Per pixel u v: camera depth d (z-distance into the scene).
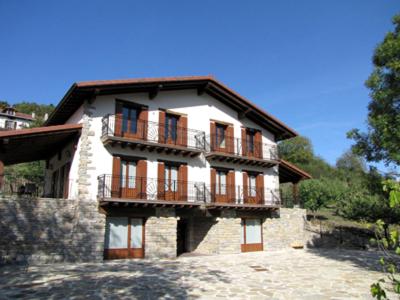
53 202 13.63
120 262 14.11
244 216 19.56
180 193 17.58
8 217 12.56
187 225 20.06
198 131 18.91
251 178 21.16
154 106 17.59
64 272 11.28
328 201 29.05
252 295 8.62
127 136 16.44
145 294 8.56
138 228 15.89
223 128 20.58
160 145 16.42
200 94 19.59
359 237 22.05
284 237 21.08
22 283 9.48
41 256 12.99
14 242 12.55
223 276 11.27
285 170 22.88
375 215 20.41
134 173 16.41
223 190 19.59
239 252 18.83
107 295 8.35
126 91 16.56
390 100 11.49
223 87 19.50
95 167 15.05
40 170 27.06
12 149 15.09
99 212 14.61
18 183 19.00
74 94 15.05
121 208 15.25
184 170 17.94
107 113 15.87
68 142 16.73
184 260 15.28
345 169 54.78
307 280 10.66
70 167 16.05
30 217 13.01
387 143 10.91
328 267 13.34
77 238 13.85
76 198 14.43
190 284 9.88
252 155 21.39
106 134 15.10
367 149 12.58
